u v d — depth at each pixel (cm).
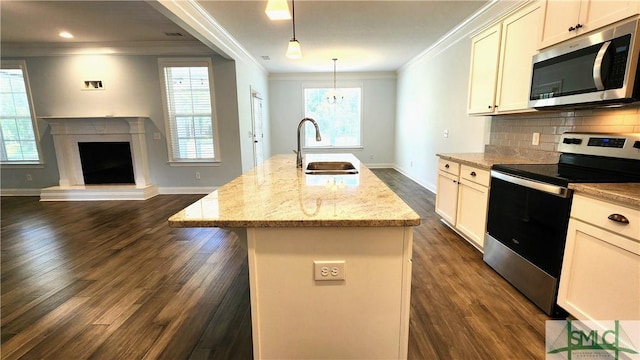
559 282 171
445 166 323
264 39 448
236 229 128
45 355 154
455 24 385
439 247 283
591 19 174
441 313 184
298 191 154
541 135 260
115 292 213
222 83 492
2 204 461
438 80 480
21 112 504
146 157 515
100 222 371
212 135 510
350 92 758
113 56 485
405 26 393
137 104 499
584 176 176
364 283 120
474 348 155
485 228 248
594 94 171
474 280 223
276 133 770
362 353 126
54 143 495
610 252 140
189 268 249
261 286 120
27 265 255
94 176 514
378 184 172
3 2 312
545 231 180
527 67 231
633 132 183
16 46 474
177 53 481
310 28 397
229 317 184
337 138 777
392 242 116
